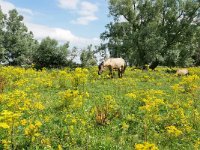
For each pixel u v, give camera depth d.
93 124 13.32
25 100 15.34
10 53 72.81
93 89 21.86
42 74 30.33
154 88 24.42
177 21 58.78
